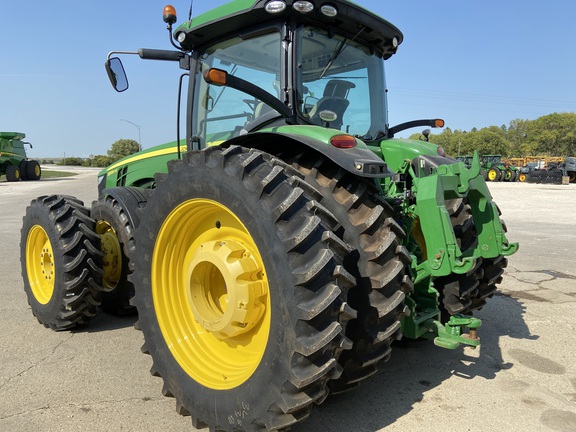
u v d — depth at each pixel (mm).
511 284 5477
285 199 2064
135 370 3104
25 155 28891
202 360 2555
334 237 2031
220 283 2600
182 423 2480
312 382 1949
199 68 3584
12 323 4023
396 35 3465
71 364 3186
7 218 11188
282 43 2943
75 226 3729
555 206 14906
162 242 2672
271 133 2562
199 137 3635
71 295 3678
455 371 3158
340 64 3279
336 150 2406
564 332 3896
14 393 2764
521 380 3027
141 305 2754
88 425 2438
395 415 2582
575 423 2514
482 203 3004
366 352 2357
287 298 1968
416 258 2906
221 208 2359
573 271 6152
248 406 2113
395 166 3369
